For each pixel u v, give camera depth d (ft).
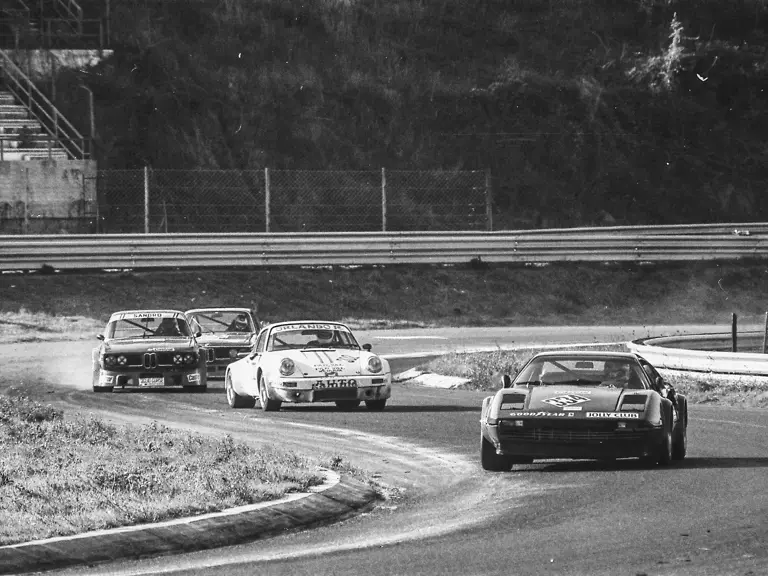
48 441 174.19
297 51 650.84
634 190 607.78
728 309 525.34
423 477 154.40
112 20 638.94
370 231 553.64
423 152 601.62
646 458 164.45
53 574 97.45
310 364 235.81
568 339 415.85
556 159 614.75
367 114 614.34
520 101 640.99
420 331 457.68
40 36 615.16
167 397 274.98
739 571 94.58
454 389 296.30
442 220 569.23
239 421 222.28
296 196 559.38
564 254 538.88
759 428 204.13
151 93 585.63
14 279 465.47
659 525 114.42
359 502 131.95
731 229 567.18
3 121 549.54
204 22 654.53
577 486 141.69
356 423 216.74
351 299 493.36
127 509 116.26
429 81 646.74
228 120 586.86
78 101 574.15
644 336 420.36
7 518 112.57
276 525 116.78
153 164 553.23
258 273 496.64
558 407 154.81
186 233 500.74
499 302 508.53
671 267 546.26
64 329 432.25
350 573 96.58
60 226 508.12
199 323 344.90
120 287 471.62
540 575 94.58
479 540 109.70
